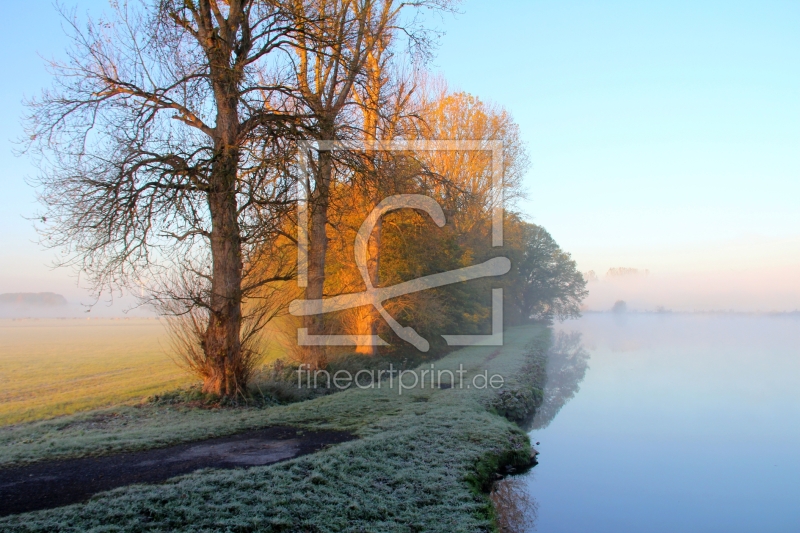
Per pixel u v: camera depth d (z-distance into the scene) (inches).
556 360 1258.6
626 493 366.6
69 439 333.1
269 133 454.9
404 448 346.6
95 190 416.8
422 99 1083.9
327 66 632.4
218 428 374.6
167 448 320.5
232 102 475.2
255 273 521.3
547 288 2632.9
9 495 229.8
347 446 324.8
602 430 551.5
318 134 479.8
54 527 193.9
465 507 276.1
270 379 577.3
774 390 828.0
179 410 445.7
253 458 300.8
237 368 488.1
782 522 322.0
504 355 1032.2
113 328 2861.7
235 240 460.8
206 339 485.7
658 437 523.8
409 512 262.4
